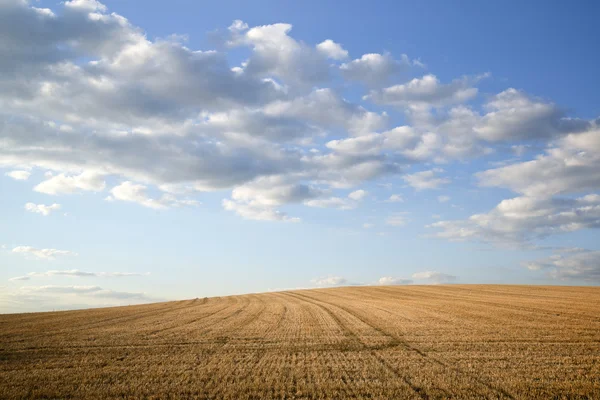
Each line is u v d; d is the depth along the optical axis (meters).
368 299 49.62
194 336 22.77
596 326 24.23
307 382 13.05
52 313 38.88
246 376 13.87
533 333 22.02
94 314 37.44
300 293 65.44
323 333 23.36
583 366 14.90
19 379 13.73
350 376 13.72
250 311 38.62
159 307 46.09
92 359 16.92
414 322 27.20
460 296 49.78
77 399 11.63
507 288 61.09
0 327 27.38
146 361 16.41
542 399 11.20
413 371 14.27
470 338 20.81
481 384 12.56
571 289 56.94
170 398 11.69
